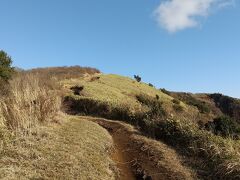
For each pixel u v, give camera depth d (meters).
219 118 19.50
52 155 13.03
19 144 13.07
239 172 12.92
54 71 55.00
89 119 26.61
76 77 52.81
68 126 18.84
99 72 62.78
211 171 14.17
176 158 16.02
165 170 14.51
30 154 12.51
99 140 17.73
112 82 54.69
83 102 31.66
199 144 16.89
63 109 29.23
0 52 31.61
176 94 82.62
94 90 42.00
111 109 29.31
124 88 52.47
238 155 13.95
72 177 11.66
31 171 11.25
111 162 15.14
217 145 15.55
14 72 32.34
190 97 82.94
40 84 25.80
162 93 64.94
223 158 14.05
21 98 16.80
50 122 18.08
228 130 18.38
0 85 25.12
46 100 18.30
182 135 18.69
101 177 12.66
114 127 23.98
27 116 15.37
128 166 15.86
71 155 13.51
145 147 17.89
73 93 36.53
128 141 19.91
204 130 18.47
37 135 14.80
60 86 34.66
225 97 84.38
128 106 29.33
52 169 11.86
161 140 19.94
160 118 22.36
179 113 24.80
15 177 10.43
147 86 64.50
